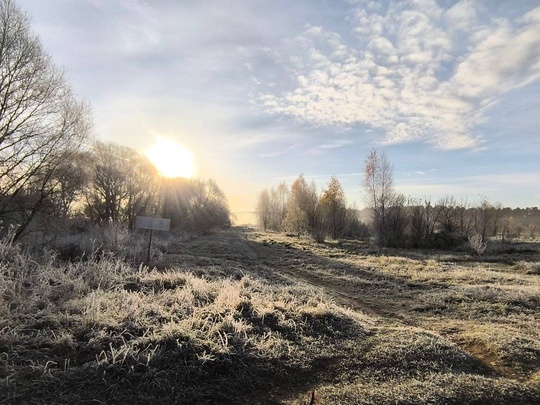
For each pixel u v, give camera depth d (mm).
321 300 8406
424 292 11109
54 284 6559
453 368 5121
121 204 29234
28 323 4762
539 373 5133
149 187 33188
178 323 5273
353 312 7918
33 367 3742
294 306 7109
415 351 5473
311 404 3871
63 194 18359
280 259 18969
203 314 5746
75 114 17328
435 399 4121
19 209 16000
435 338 6195
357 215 46625
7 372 3662
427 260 20594
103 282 7199
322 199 41656
